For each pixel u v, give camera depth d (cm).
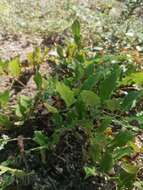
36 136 44
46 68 56
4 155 45
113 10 82
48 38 65
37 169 44
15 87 53
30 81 54
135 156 46
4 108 48
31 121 48
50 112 48
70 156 45
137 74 50
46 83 49
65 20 71
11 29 65
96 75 46
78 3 82
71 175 44
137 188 43
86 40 64
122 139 42
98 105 45
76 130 47
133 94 45
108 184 43
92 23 70
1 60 54
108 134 47
